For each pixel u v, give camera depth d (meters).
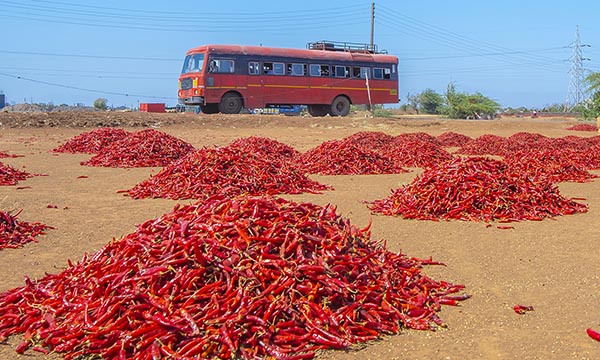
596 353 5.27
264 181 13.58
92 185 14.92
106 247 6.29
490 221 10.57
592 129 40.81
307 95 43.78
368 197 13.20
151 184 13.57
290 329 5.34
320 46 46.72
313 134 34.44
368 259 6.42
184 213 6.58
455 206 11.00
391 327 5.71
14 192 13.73
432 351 5.35
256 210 6.32
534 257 8.23
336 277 5.88
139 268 5.68
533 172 16.58
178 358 4.94
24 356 5.27
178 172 13.64
